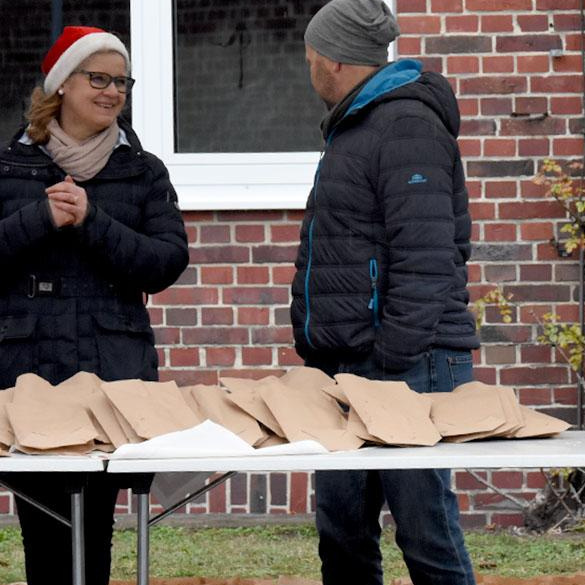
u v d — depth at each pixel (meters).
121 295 8.47
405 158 7.78
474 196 13.10
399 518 7.87
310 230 8.17
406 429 6.96
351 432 6.96
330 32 8.17
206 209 13.09
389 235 7.81
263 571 11.78
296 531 12.96
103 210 8.44
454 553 7.87
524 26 13.05
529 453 6.44
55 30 13.48
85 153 8.41
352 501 8.33
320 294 8.06
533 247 13.12
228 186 13.38
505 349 13.12
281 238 13.16
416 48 13.04
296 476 13.18
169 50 13.44
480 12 13.02
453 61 13.03
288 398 7.27
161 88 13.44
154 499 13.68
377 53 8.21
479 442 7.16
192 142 13.45
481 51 13.04
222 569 11.86
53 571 8.41
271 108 13.45
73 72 8.34
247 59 13.45
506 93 13.05
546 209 13.11
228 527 13.09
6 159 8.42
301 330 8.22
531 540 12.84
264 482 13.20
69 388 7.53
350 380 7.29
